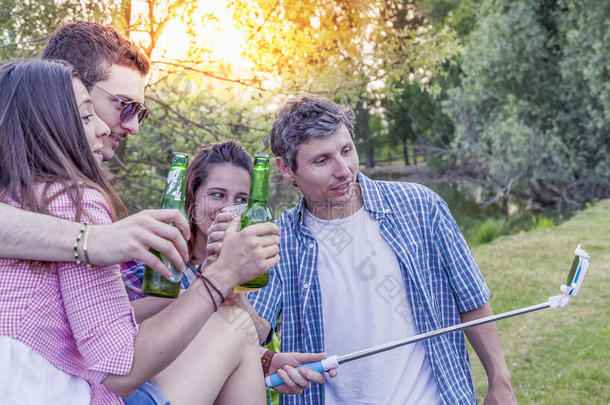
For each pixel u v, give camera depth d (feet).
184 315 4.65
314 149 7.19
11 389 4.19
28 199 4.52
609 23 42.63
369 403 7.18
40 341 4.38
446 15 59.36
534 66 48.62
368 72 19.89
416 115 68.18
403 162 81.10
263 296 7.47
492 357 7.29
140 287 6.64
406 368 7.18
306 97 7.59
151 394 4.91
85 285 4.44
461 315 7.55
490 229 38.09
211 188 7.76
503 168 48.32
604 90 43.24
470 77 52.01
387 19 20.93
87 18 15.17
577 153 47.39
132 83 7.22
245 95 17.88
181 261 4.58
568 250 27.43
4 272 4.34
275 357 7.21
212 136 17.88
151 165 19.29
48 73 4.91
